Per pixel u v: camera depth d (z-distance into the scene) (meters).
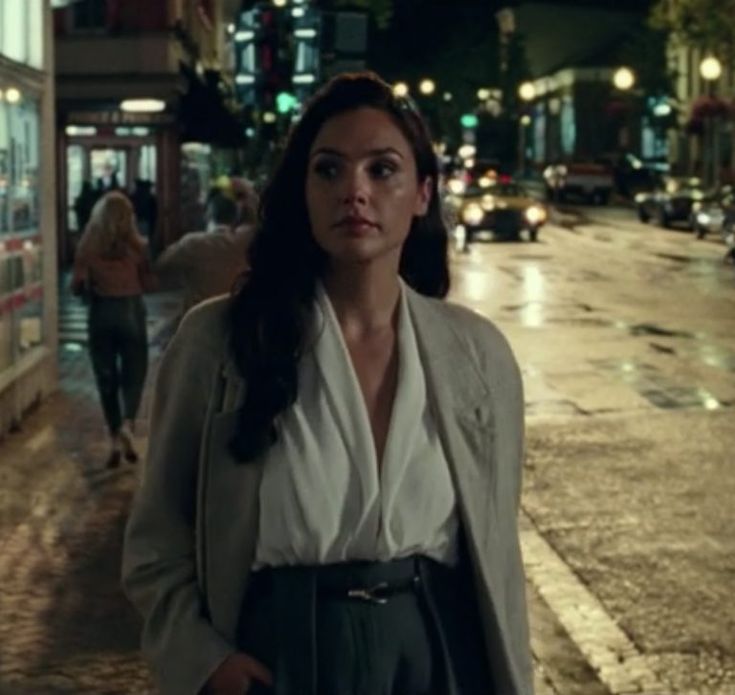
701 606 9.11
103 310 12.76
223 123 41.84
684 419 15.80
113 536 10.48
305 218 3.61
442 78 107.81
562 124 119.75
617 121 114.56
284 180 3.62
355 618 3.40
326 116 3.61
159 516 3.63
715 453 13.94
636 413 16.17
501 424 3.59
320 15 19.83
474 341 3.62
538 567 9.98
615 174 85.44
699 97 82.50
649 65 90.12
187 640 3.48
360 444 3.43
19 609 8.76
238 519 3.42
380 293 3.58
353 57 19.89
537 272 38.44
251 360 3.46
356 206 3.50
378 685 3.40
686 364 20.33
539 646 8.37
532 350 21.91
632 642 8.45
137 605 3.66
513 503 3.64
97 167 39.62
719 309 28.66
